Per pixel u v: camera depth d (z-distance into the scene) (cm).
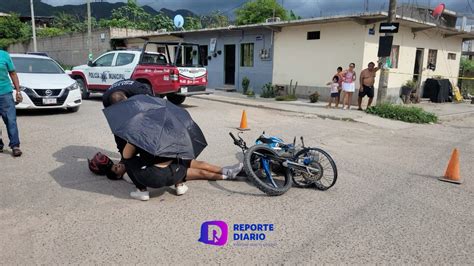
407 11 1803
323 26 1481
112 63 1290
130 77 1205
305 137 861
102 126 862
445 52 1897
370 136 916
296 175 524
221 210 434
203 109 1240
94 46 2775
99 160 518
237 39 1830
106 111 447
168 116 434
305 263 329
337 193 504
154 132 412
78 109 1105
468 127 1144
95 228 380
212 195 479
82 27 3572
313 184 520
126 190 485
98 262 320
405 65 1622
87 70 1365
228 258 334
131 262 322
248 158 486
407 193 514
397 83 1596
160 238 364
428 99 1783
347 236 381
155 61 1245
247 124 991
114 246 347
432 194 514
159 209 430
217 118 1062
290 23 1503
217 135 828
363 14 1280
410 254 350
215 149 704
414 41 1641
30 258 324
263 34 1709
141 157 434
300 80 1595
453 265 334
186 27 3269
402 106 1245
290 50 1616
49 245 345
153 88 1164
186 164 475
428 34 1720
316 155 514
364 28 1355
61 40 3136
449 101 1836
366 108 1290
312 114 1204
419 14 1873
